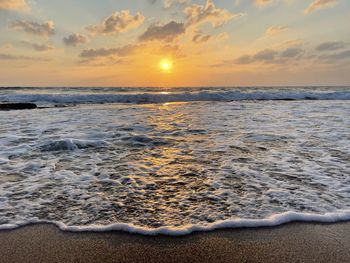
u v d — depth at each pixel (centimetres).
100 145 594
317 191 338
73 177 397
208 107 1471
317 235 249
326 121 930
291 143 603
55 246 236
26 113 1188
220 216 280
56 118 1013
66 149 558
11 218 279
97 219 277
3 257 221
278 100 2088
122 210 296
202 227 261
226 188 352
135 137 666
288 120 956
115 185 367
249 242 240
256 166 443
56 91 3172
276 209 292
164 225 265
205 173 412
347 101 1942
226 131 751
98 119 986
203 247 234
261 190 344
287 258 220
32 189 352
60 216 283
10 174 409
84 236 250
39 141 623
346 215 278
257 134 705
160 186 362
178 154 522
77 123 888
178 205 306
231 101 1958
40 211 294
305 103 1742
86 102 1872
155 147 579
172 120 961
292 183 366
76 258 221
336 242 240
